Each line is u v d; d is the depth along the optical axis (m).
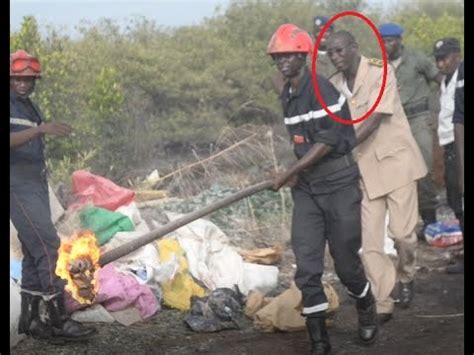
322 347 8.18
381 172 9.48
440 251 12.59
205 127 17.08
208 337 8.96
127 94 16.38
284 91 8.32
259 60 18.86
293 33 8.06
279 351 8.52
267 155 14.59
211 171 14.14
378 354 8.47
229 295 9.41
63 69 14.88
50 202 10.14
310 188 8.26
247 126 16.00
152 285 9.61
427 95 12.59
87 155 14.04
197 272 10.04
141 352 8.52
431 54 19.45
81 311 9.11
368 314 8.62
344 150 8.23
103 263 8.39
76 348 8.63
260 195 13.12
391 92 9.44
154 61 17.66
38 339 8.80
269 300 9.55
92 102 15.07
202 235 10.36
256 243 12.03
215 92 17.92
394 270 9.48
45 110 14.13
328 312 9.26
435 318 9.62
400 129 9.56
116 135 15.24
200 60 18.67
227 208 12.77
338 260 8.32
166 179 14.36
